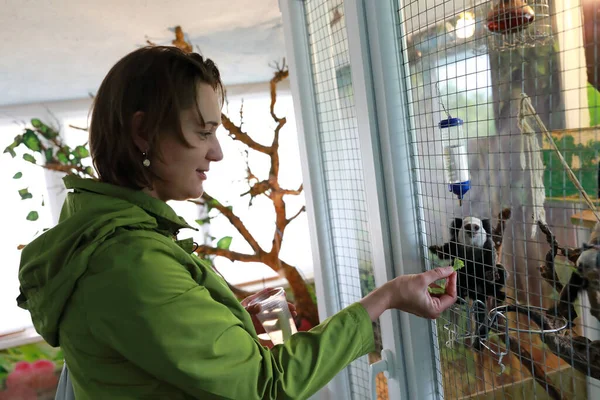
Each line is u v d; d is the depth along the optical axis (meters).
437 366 0.77
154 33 1.60
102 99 0.54
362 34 0.73
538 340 0.60
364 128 0.76
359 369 1.09
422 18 0.68
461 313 0.69
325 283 1.05
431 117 0.69
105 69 1.95
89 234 0.50
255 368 0.51
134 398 0.51
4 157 2.34
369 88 0.74
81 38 1.54
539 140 0.57
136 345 0.47
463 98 0.65
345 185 1.00
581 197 0.52
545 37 0.57
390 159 0.73
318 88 1.01
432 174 0.70
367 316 0.58
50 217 2.43
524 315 0.61
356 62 0.75
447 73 0.63
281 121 2.35
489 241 0.62
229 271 2.66
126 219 0.51
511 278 0.62
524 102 0.56
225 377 0.49
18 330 2.38
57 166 2.32
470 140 0.65
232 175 2.58
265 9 1.50
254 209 2.62
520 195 0.59
